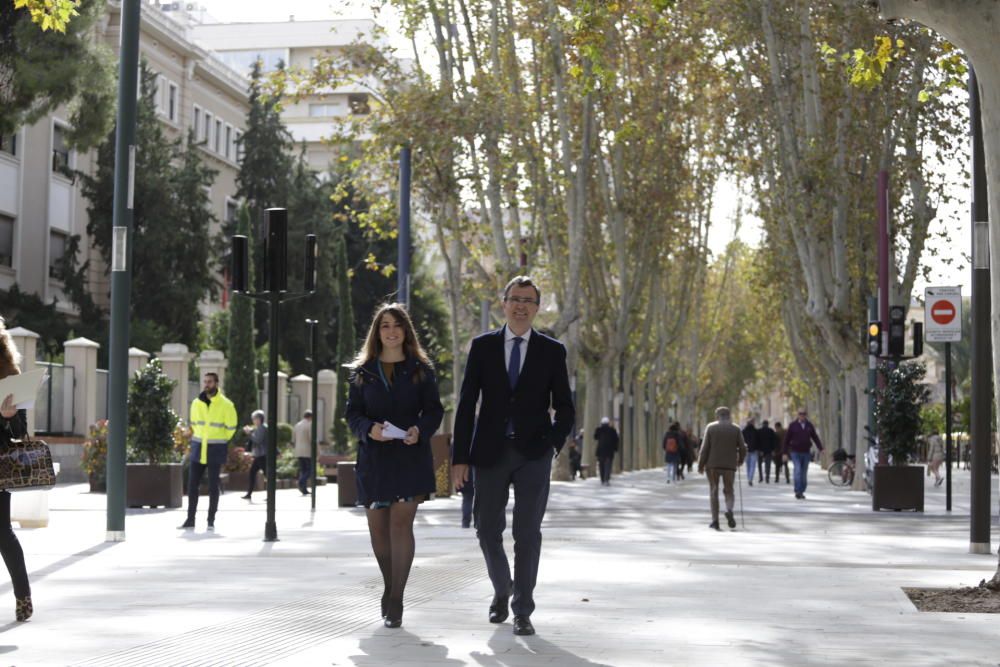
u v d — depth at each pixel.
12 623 8.60
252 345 46.53
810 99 33.94
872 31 31.50
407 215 29.78
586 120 35.88
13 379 8.40
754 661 7.29
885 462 25.91
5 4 36.28
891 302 35.50
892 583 11.29
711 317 77.25
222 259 65.69
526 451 8.39
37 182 52.16
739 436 19.61
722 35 35.31
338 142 36.34
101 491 29.73
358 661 7.24
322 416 51.47
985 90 10.56
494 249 39.19
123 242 15.71
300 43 118.88
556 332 36.66
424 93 33.50
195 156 56.66
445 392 69.44
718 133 43.03
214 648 7.61
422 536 17.34
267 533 16.36
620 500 29.70
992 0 10.16
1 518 8.64
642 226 45.31
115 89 37.53
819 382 60.16
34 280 52.03
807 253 35.09
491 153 34.41
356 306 69.19
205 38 120.31
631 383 59.97
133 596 10.15
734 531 19.17
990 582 10.56
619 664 7.18
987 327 14.93
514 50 36.25
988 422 14.97
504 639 8.08
